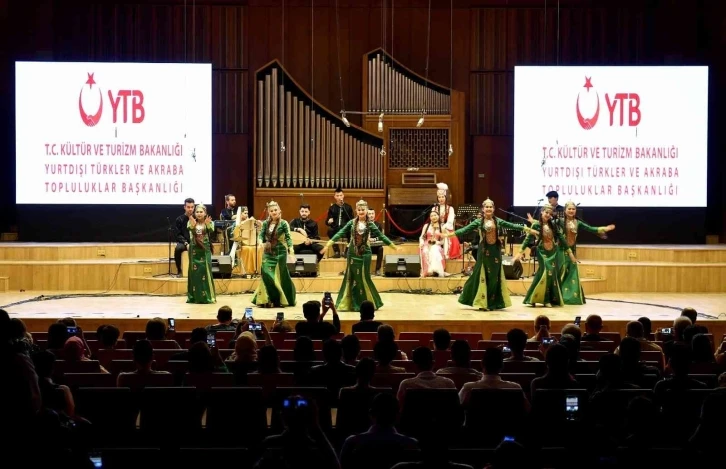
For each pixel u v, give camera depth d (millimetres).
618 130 16234
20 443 3945
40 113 15914
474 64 17094
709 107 17188
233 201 14492
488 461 4605
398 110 16562
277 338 8023
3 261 13891
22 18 16641
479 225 11219
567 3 16969
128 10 16688
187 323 10016
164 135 16062
